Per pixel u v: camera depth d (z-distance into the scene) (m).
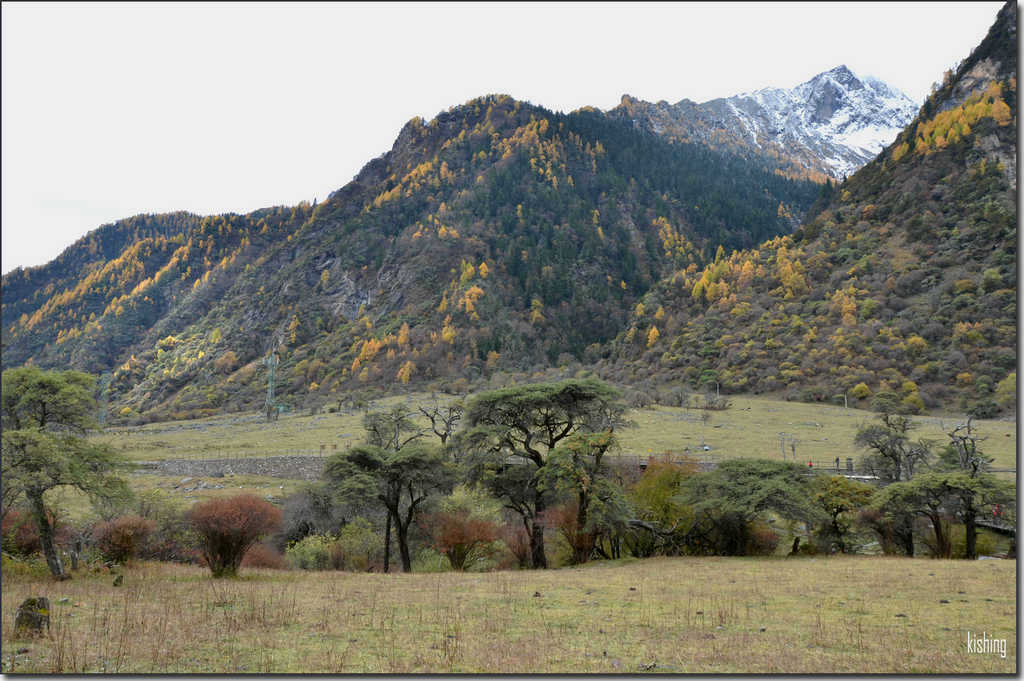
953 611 15.98
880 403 102.25
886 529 36.34
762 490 32.31
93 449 23.22
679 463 42.31
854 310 139.00
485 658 11.00
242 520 23.44
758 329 150.75
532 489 34.84
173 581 21.27
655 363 160.00
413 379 181.88
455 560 33.38
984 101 183.50
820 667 10.57
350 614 15.03
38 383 22.45
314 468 70.62
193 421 161.38
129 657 10.62
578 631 13.40
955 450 49.06
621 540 38.78
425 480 33.66
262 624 13.57
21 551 25.25
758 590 19.78
